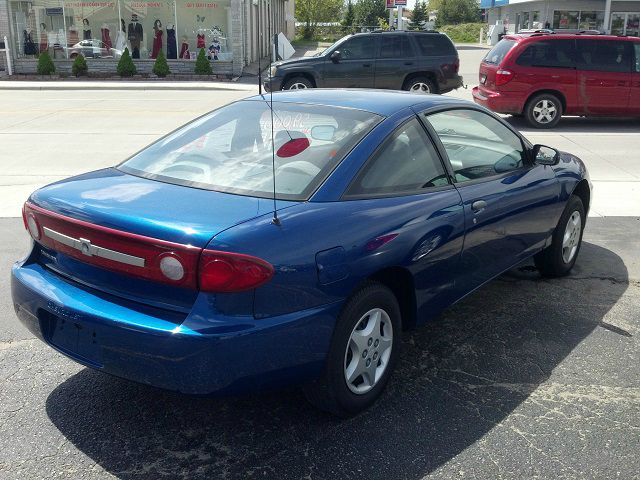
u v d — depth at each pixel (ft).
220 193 10.68
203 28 81.30
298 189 10.74
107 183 11.33
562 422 11.25
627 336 14.49
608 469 10.07
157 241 9.24
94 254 9.91
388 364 11.72
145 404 11.64
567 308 15.92
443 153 12.98
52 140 37.86
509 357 13.47
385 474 9.87
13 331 14.37
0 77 78.28
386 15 185.47
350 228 10.46
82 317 9.77
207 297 9.16
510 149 15.34
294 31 179.93
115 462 10.07
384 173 11.60
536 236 15.85
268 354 9.52
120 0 80.33
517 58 44.16
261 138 12.12
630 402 11.91
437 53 55.72
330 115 12.42
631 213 24.40
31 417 11.18
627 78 44.19
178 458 10.19
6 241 20.36
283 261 9.51
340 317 10.48
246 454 10.31
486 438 10.78
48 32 81.10
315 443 10.60
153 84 72.90
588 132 43.45
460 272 13.15
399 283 12.12
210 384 9.23
